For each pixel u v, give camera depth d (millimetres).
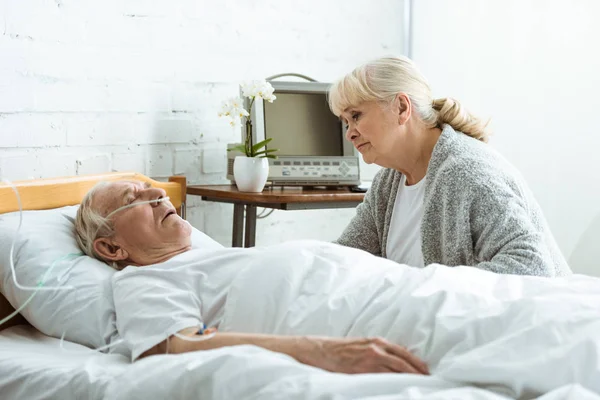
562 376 1119
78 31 2443
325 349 1340
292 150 2814
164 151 2746
